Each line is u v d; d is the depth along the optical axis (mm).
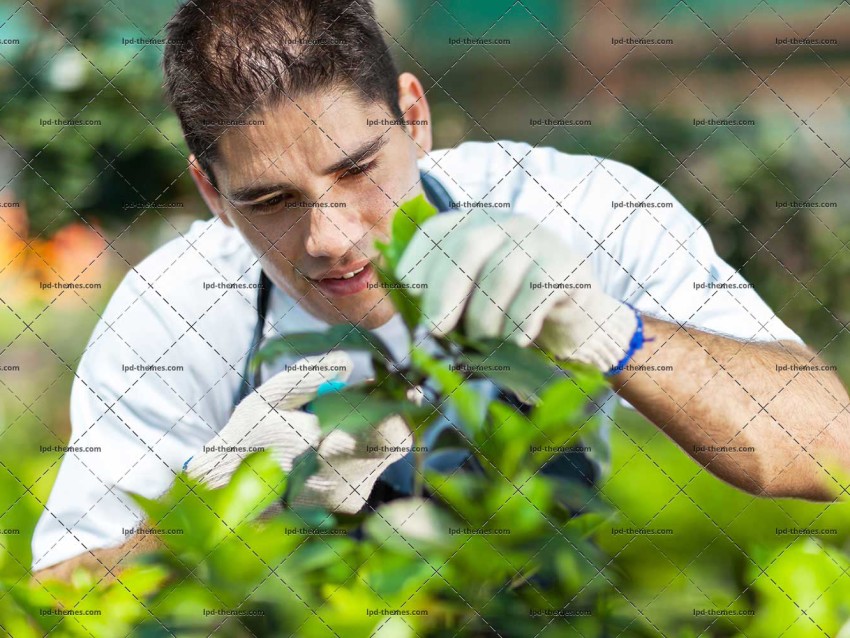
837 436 1467
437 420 1096
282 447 1173
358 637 904
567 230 2023
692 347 1509
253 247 1645
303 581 965
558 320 1207
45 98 3566
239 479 999
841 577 954
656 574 1000
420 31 4004
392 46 1790
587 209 2086
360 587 948
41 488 1479
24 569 1065
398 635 907
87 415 2018
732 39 4461
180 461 1880
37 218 3555
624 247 2012
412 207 1180
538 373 1071
